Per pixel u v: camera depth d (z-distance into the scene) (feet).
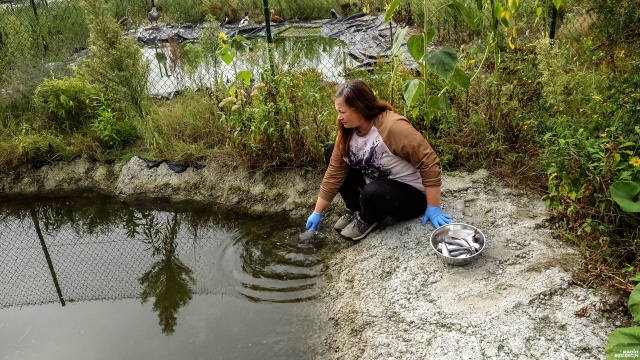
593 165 10.70
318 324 10.89
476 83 15.74
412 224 12.32
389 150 11.30
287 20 41.06
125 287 13.37
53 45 29.84
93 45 17.02
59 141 18.33
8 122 19.38
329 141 15.29
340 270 12.21
